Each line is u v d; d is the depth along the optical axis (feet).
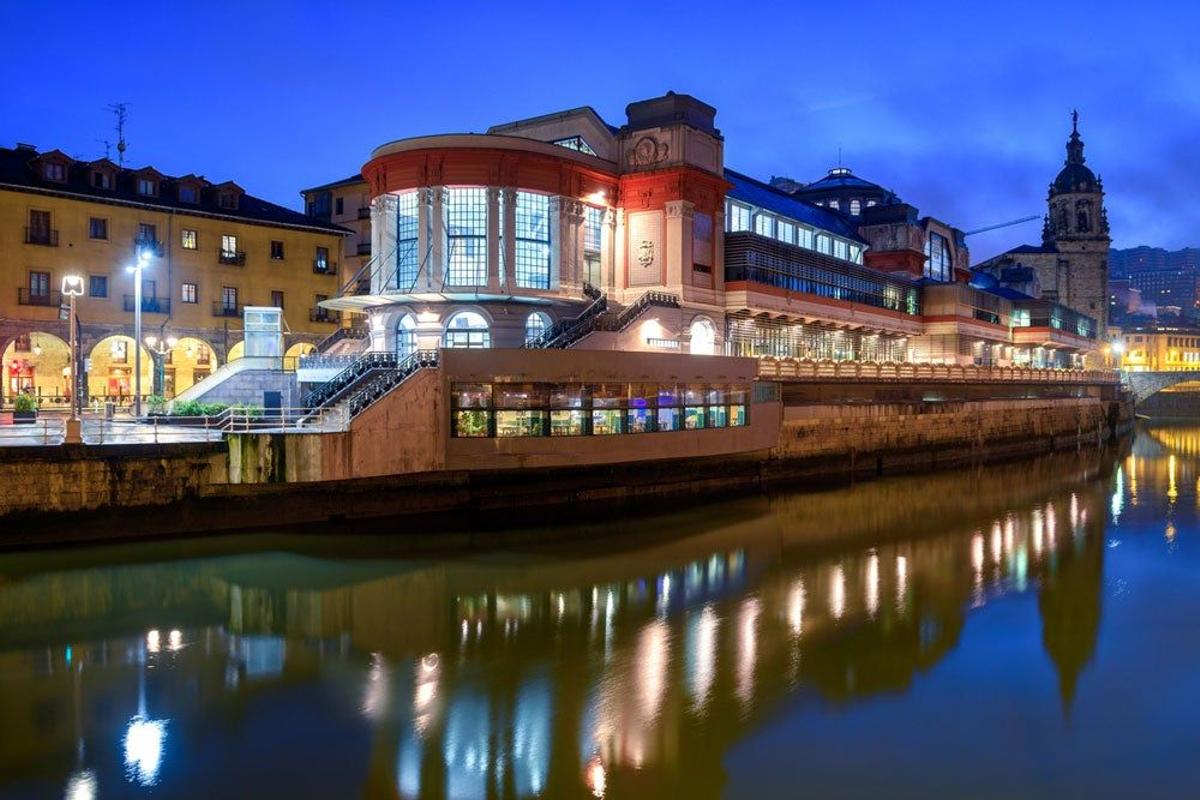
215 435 104.58
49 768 51.52
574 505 126.93
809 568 100.17
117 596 82.69
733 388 143.13
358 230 207.41
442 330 142.10
